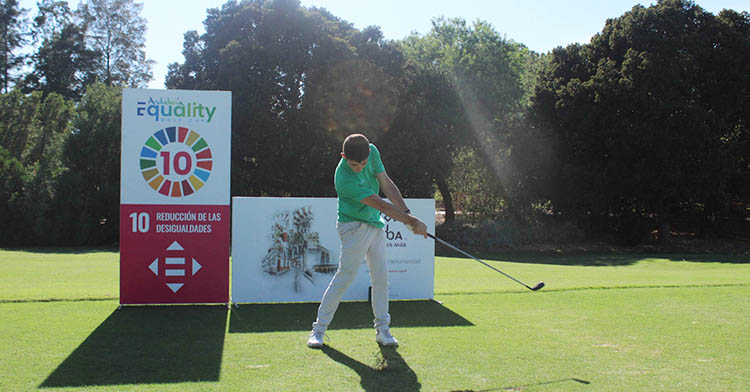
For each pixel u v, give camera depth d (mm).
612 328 4820
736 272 11984
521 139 24250
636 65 22266
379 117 23938
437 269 12242
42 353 3857
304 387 3191
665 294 6723
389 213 4027
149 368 3539
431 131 23391
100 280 9156
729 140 23656
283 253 6211
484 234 23469
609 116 22438
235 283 6082
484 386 3236
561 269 12711
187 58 26484
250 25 25047
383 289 4281
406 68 26188
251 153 24328
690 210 24984
